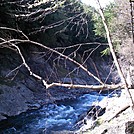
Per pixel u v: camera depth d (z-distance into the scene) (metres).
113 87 1.98
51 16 16.91
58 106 15.99
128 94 1.92
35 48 21.12
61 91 19.66
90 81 24.53
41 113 14.29
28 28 16.94
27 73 19.50
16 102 15.16
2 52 18.88
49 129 11.21
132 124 6.49
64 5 3.28
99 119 8.31
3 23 14.48
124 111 7.74
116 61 1.96
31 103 16.05
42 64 21.19
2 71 17.53
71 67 21.97
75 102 17.52
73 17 3.58
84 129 7.88
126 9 3.68
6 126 11.84
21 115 13.78
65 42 22.22
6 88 15.77
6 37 3.30
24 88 17.48
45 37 20.59
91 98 18.69
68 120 12.72
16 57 20.00
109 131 6.89
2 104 14.05
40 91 18.55
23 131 11.25
